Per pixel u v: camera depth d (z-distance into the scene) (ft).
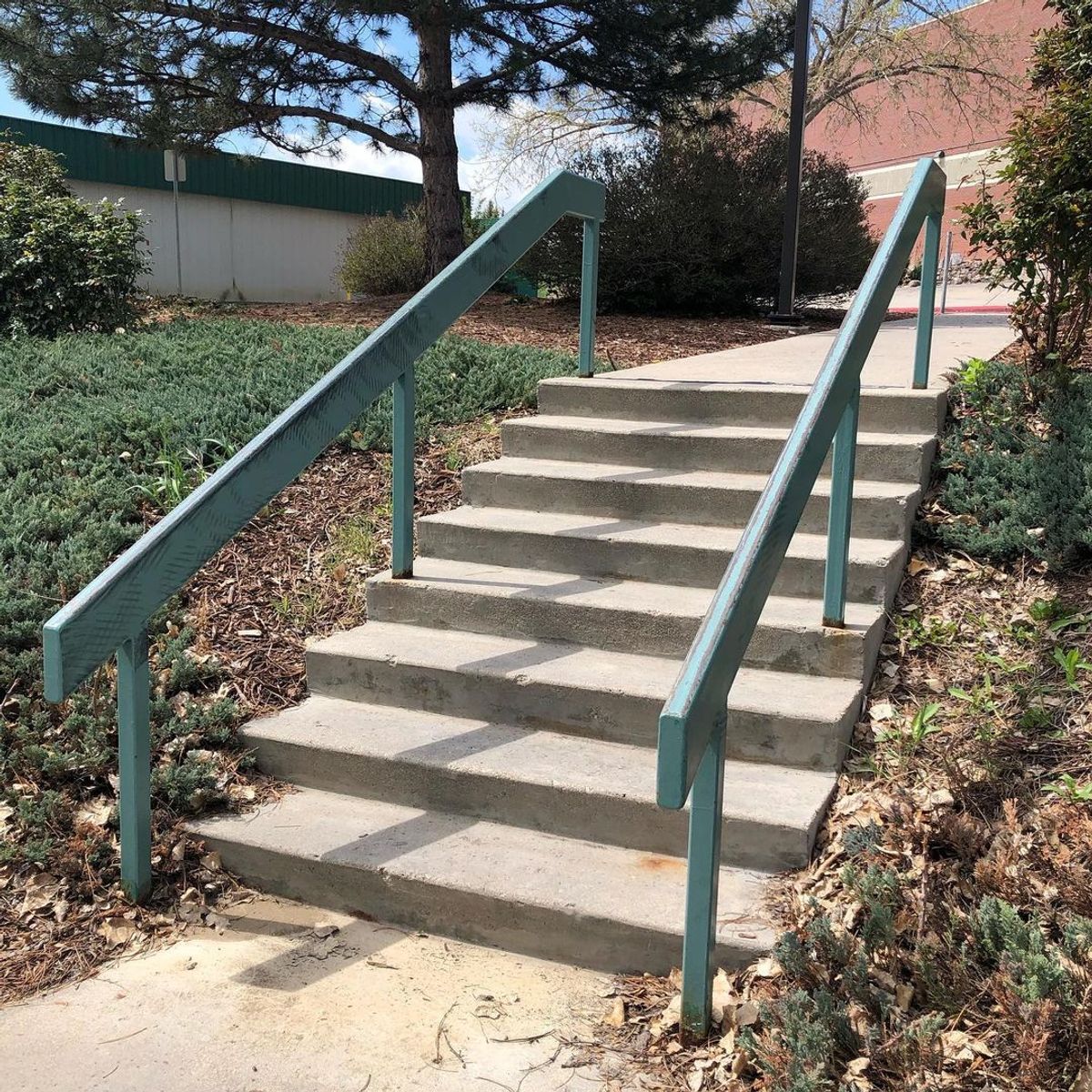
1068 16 16.28
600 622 12.69
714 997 8.39
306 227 71.61
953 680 11.75
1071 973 7.39
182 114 39.19
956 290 53.52
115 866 10.53
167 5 36.01
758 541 8.05
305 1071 8.00
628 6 35.12
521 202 15.10
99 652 9.05
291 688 13.07
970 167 94.73
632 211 34.81
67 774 11.50
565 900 9.42
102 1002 8.85
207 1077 7.95
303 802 11.43
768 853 9.75
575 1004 8.84
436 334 13.33
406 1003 8.84
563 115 76.07
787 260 33.40
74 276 28.63
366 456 18.67
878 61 75.61
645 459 15.72
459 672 12.15
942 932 8.21
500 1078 7.91
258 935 9.86
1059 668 11.43
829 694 11.20
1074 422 14.90
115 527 15.47
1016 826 9.14
